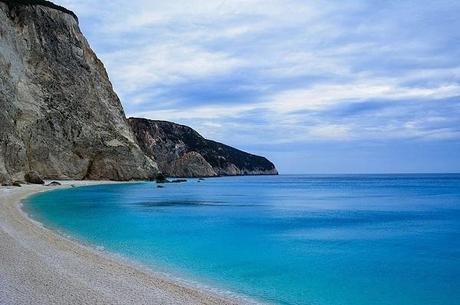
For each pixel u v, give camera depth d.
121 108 98.94
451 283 16.22
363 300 14.04
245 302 12.80
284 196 69.88
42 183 66.38
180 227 30.33
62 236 22.97
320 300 13.92
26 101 69.75
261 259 19.97
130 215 37.25
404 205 53.78
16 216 28.11
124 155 91.69
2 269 12.98
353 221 36.25
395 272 17.91
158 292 12.31
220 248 22.55
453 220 37.44
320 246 23.84
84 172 82.69
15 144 62.34
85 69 87.25
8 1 75.00
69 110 79.69
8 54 66.56
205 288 14.20
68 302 10.30
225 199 60.97
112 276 13.73
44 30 80.12
